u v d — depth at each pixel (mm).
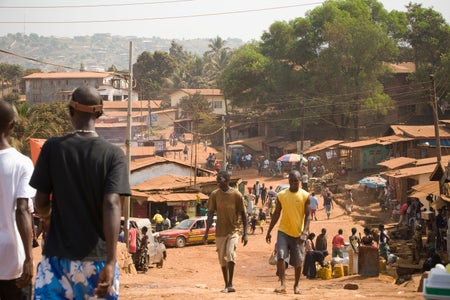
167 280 20031
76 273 4465
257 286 18391
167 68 162875
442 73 79625
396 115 84250
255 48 95750
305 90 81812
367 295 11484
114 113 118875
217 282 21234
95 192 4555
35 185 4633
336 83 77875
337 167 68062
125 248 23531
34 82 138625
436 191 32469
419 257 24734
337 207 49562
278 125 85312
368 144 62656
